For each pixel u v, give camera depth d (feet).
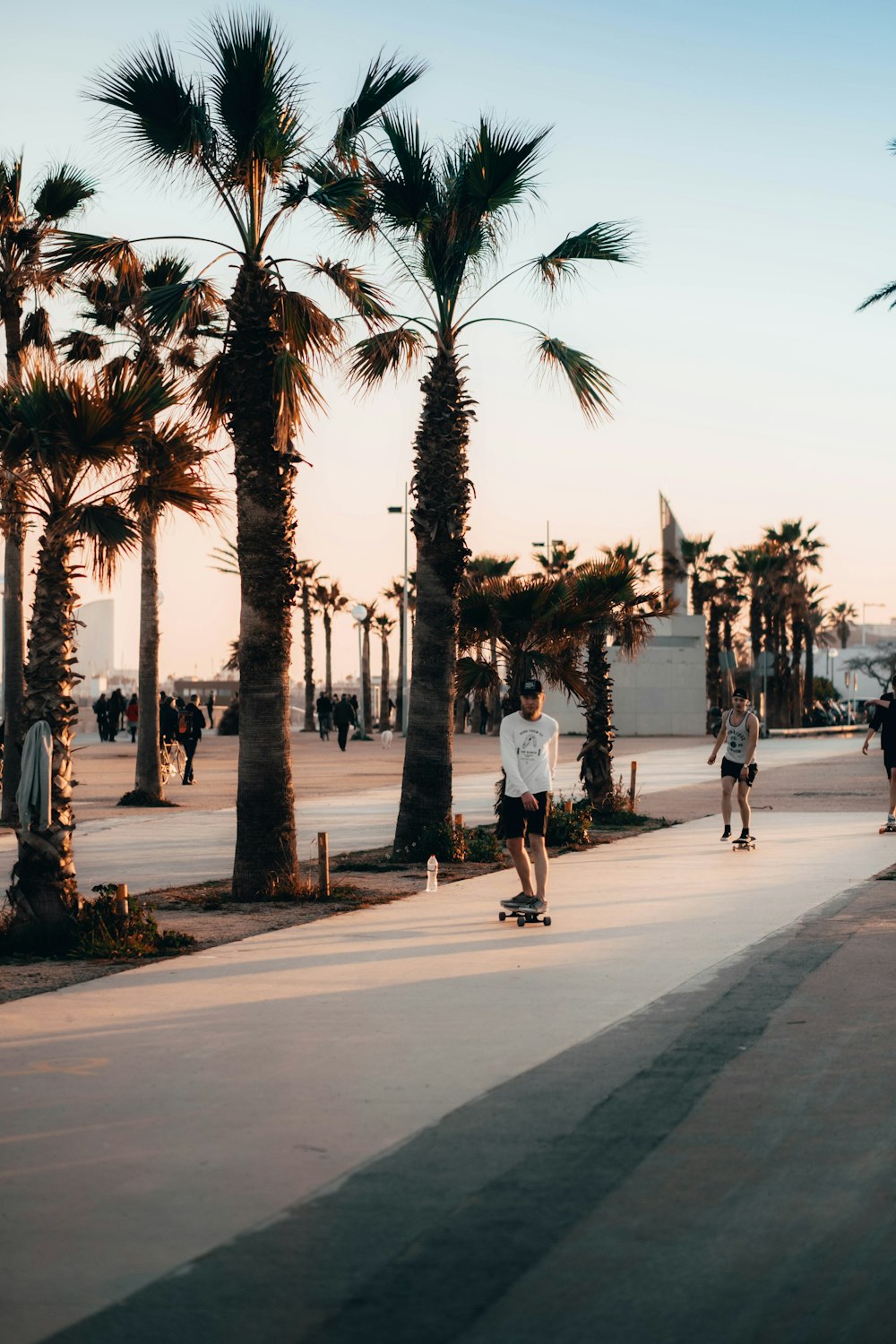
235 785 99.14
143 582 79.56
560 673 59.41
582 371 50.88
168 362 68.95
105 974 29.14
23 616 66.28
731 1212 14.96
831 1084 20.15
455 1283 13.20
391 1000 26.14
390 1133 17.89
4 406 32.58
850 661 449.06
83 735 215.92
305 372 41.75
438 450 51.26
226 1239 14.30
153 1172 16.39
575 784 92.38
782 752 155.22
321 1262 13.70
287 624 41.37
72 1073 20.89
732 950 31.53
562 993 26.76
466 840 51.62
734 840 55.67
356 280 44.78
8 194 64.90
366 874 47.16
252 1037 23.20
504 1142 17.47
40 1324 12.38
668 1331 12.18
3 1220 14.88
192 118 38.99
